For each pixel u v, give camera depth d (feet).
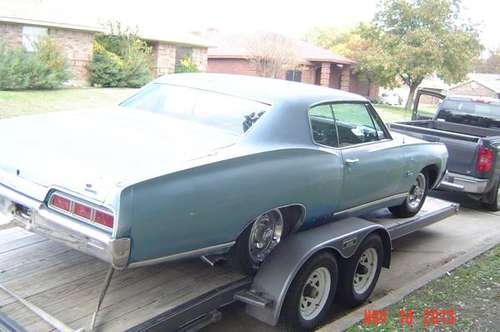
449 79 127.44
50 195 10.82
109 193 9.96
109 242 9.82
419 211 21.70
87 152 11.59
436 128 34.50
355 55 138.31
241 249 13.08
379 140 17.99
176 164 11.05
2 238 15.12
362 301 15.99
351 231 14.67
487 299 16.58
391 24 127.95
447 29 125.18
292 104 14.21
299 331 13.75
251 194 12.27
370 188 16.90
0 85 64.13
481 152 27.53
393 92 183.21
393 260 20.94
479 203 31.65
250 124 13.48
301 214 14.33
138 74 85.97
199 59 105.70
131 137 12.66
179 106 14.99
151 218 10.30
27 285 12.35
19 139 12.55
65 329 10.49
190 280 13.12
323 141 14.96
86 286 12.52
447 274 18.52
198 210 11.16
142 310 11.54
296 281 13.15
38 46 71.77
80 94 69.26
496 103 32.42
